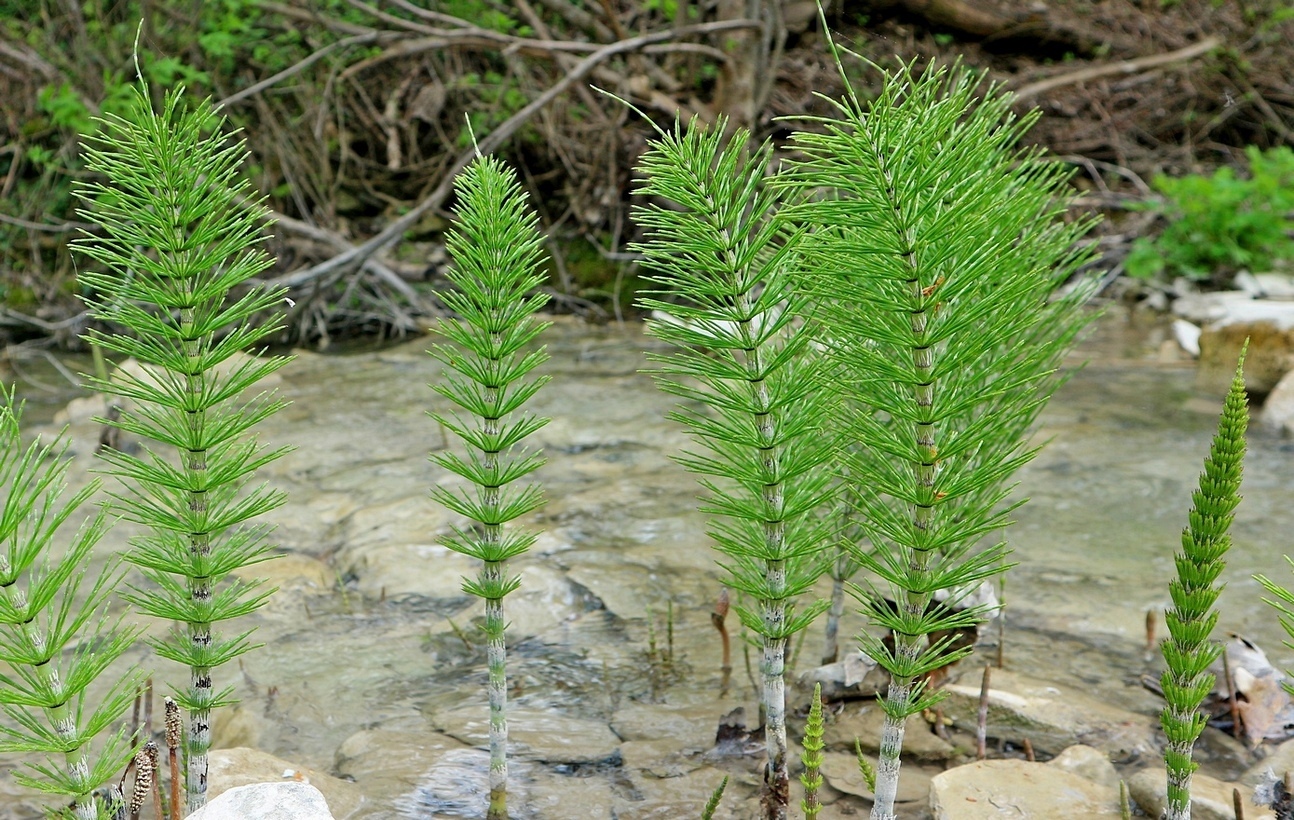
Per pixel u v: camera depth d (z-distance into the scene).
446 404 5.45
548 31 8.00
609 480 4.41
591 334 7.08
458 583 3.47
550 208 8.41
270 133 8.18
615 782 2.43
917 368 1.64
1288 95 9.57
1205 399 5.39
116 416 4.63
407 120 8.38
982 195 1.71
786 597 2.01
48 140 8.17
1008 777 2.29
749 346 1.80
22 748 1.55
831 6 8.19
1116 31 9.65
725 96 7.34
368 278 7.51
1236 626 3.09
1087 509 4.04
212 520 1.77
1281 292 7.14
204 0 7.55
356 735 2.62
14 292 7.45
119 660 2.97
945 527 1.74
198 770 1.88
